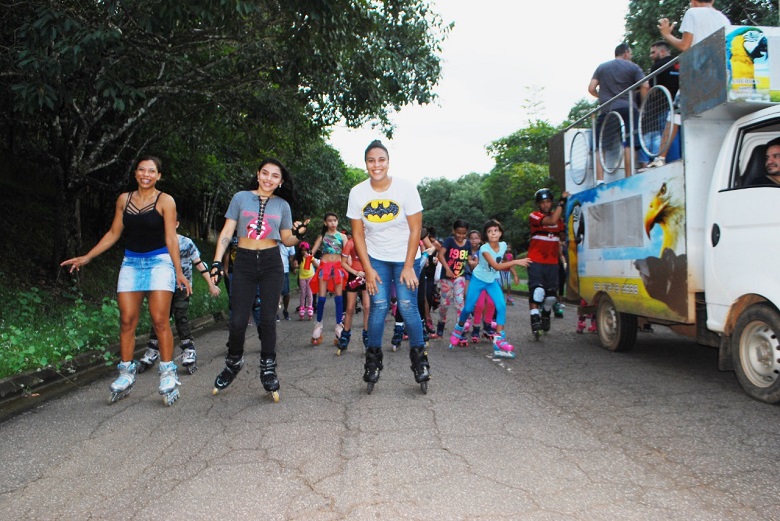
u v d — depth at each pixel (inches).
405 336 366.0
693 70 214.7
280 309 607.5
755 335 193.0
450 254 355.3
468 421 172.2
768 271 185.8
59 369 245.0
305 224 211.3
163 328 202.2
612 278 283.1
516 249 1514.5
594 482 125.1
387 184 205.0
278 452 148.4
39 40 294.0
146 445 157.6
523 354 291.3
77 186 492.4
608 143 288.4
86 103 478.6
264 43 458.0
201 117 570.9
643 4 564.4
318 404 196.4
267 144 644.1
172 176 802.2
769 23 490.0
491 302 335.6
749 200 195.0
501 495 119.3
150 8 301.9
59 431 171.9
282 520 110.7
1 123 548.1
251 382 234.8
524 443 151.5
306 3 340.5
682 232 225.3
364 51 465.7
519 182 1026.1
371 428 167.0
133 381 210.5
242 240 204.2
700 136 221.9
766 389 186.2
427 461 139.2
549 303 341.7
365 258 206.5
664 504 113.7
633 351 294.2
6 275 456.1
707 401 190.9
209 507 117.3
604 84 320.2
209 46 468.8
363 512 113.0
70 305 436.5
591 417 174.7
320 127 577.0
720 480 124.8
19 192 647.8
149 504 119.6
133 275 203.0
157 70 469.4
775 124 194.9
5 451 155.0
